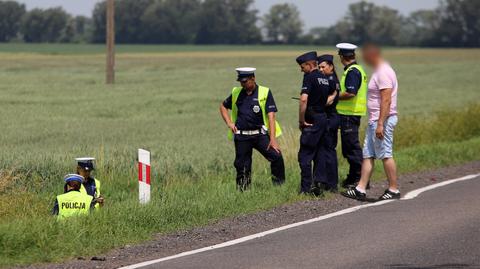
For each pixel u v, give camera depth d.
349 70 46.44
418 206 40.22
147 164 39.16
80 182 36.88
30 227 32.00
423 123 74.94
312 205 41.09
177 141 74.81
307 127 43.62
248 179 45.19
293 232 34.34
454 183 49.06
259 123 45.06
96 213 34.91
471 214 37.34
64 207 36.31
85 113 108.62
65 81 175.62
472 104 83.69
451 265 27.64
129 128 90.12
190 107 120.81
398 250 30.14
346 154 47.22
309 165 43.78
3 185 44.56
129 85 165.62
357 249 30.48
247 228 35.88
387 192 43.12
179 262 29.06
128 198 45.59
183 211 37.16
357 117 46.84
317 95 43.50
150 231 35.06
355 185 47.12
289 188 44.91
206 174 51.81
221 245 32.16
